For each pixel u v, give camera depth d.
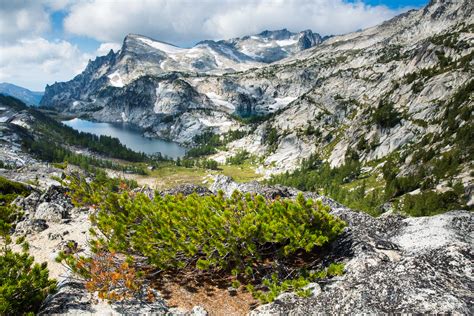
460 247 15.75
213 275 19.34
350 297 13.57
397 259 16.84
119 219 19.72
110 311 14.62
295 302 14.52
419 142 170.75
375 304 12.82
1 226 19.91
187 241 18.78
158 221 18.59
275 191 32.00
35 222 28.98
